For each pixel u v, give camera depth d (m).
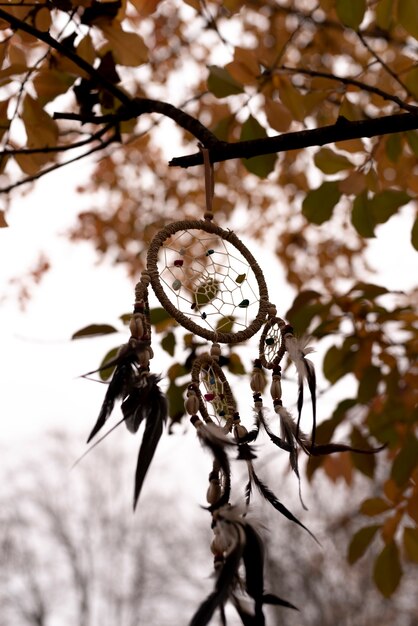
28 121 2.51
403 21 2.32
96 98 2.51
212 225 2.03
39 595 17.94
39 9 2.41
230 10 2.54
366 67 2.51
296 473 1.84
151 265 1.95
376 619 11.88
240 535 1.74
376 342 2.70
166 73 4.34
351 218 2.60
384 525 2.57
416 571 11.16
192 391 1.88
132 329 1.85
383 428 2.68
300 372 1.88
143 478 1.75
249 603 1.72
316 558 11.29
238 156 2.34
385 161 2.63
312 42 3.93
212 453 1.79
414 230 2.55
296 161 4.61
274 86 2.55
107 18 2.43
